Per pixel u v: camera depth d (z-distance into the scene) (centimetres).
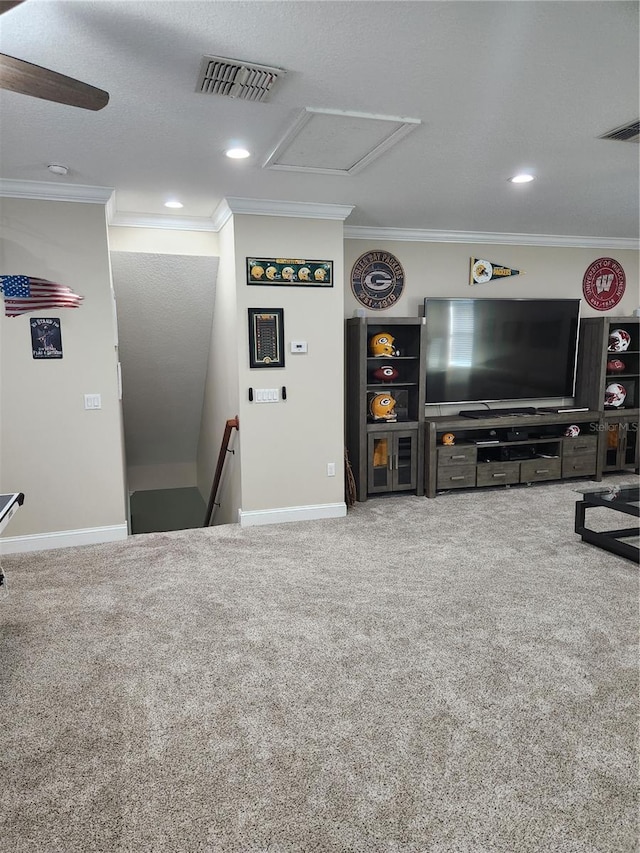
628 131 288
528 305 573
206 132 282
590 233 572
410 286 556
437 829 167
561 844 162
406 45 202
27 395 393
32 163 330
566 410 589
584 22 187
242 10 178
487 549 399
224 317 481
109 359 406
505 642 272
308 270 446
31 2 172
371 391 543
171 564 377
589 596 321
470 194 410
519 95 244
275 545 412
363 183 378
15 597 327
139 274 484
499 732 209
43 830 168
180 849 161
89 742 206
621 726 211
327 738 207
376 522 463
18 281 381
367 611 306
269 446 455
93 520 418
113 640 278
